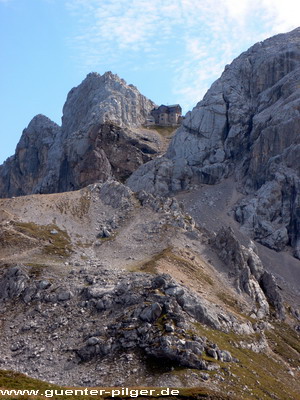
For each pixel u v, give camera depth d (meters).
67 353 135.12
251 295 193.88
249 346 153.88
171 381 117.31
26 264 184.00
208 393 111.19
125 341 131.38
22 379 104.56
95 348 132.00
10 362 136.00
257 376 133.62
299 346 176.38
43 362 133.50
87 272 176.50
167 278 154.12
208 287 184.50
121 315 143.50
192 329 137.75
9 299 166.88
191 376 119.75
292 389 137.75
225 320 158.25
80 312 151.50
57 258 197.50
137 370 122.75
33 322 151.50
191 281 181.12
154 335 130.38
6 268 183.00
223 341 145.38
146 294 148.62
